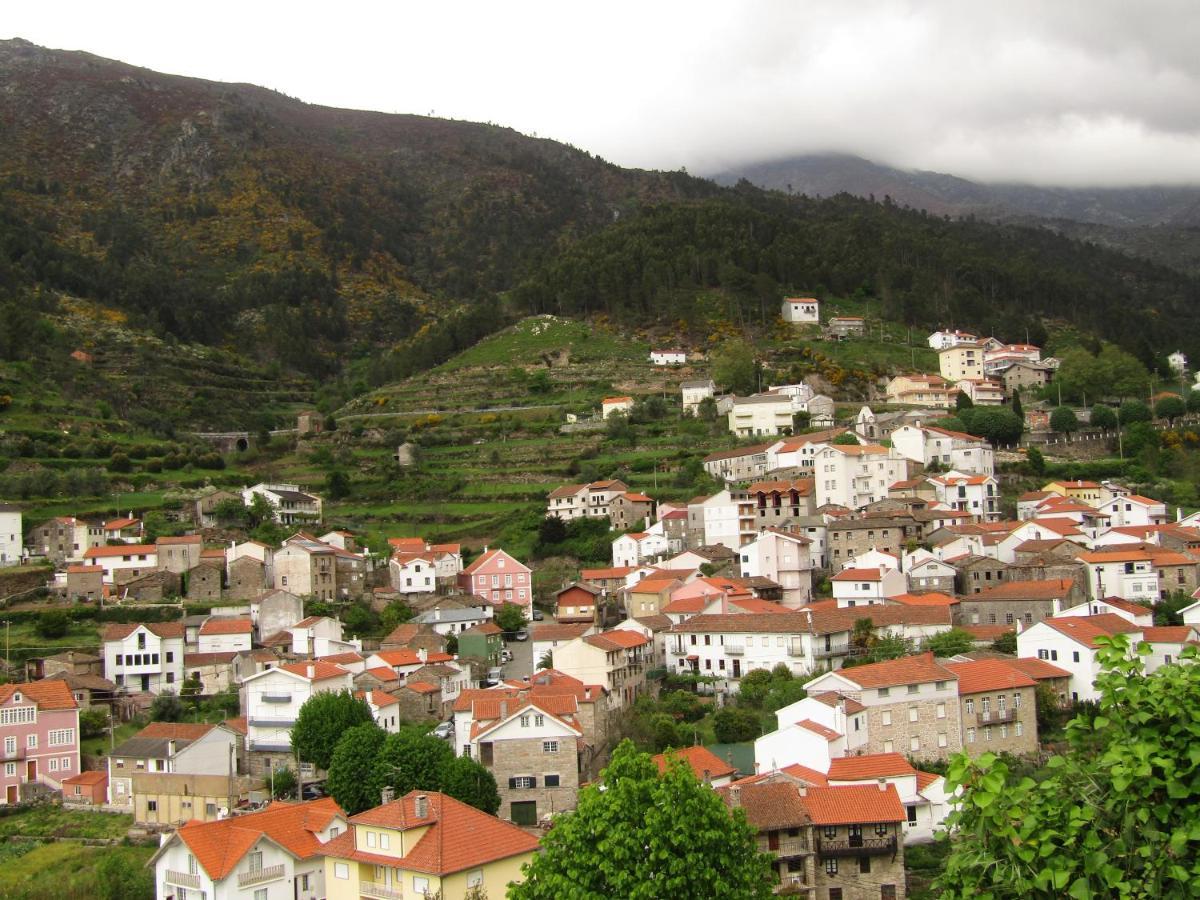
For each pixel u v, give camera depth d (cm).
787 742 9206
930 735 9781
